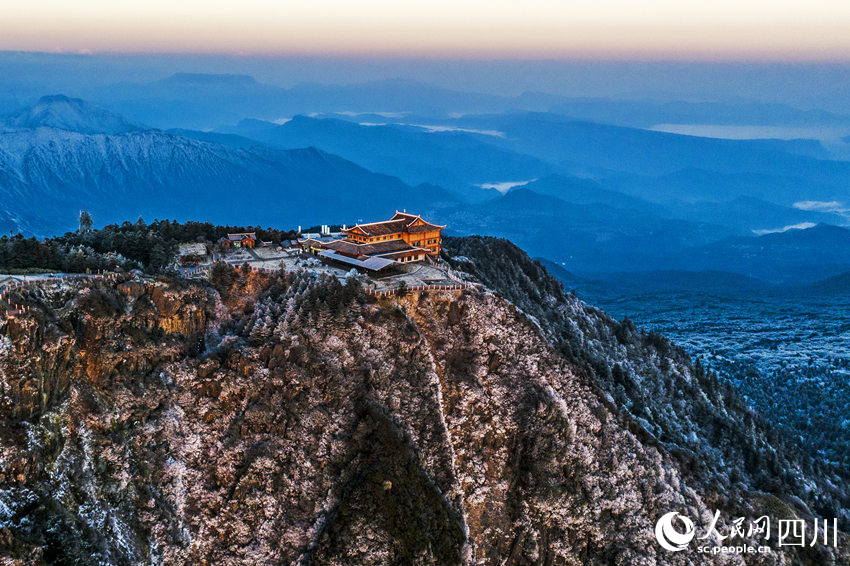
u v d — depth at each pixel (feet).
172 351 409.49
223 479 378.12
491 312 501.56
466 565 396.78
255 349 419.54
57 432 348.18
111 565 326.85
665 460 481.05
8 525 309.63
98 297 399.03
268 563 363.76
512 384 469.16
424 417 434.30
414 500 396.78
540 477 437.17
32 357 349.82
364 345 444.14
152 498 358.02
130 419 377.09
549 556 419.74
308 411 409.28
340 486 393.50
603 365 595.06
